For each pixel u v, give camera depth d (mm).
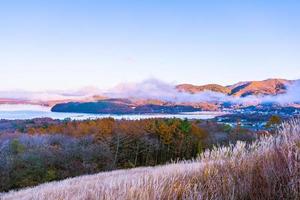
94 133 65188
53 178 39844
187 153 60688
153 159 62000
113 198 2648
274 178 2588
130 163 52281
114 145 59375
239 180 2697
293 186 2381
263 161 2854
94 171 45031
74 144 50562
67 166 43531
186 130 63500
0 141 45781
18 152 43344
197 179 3078
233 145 3357
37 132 71938
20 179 37906
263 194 2539
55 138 59062
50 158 42875
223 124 75812
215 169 3123
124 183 2898
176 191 2723
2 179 37031
